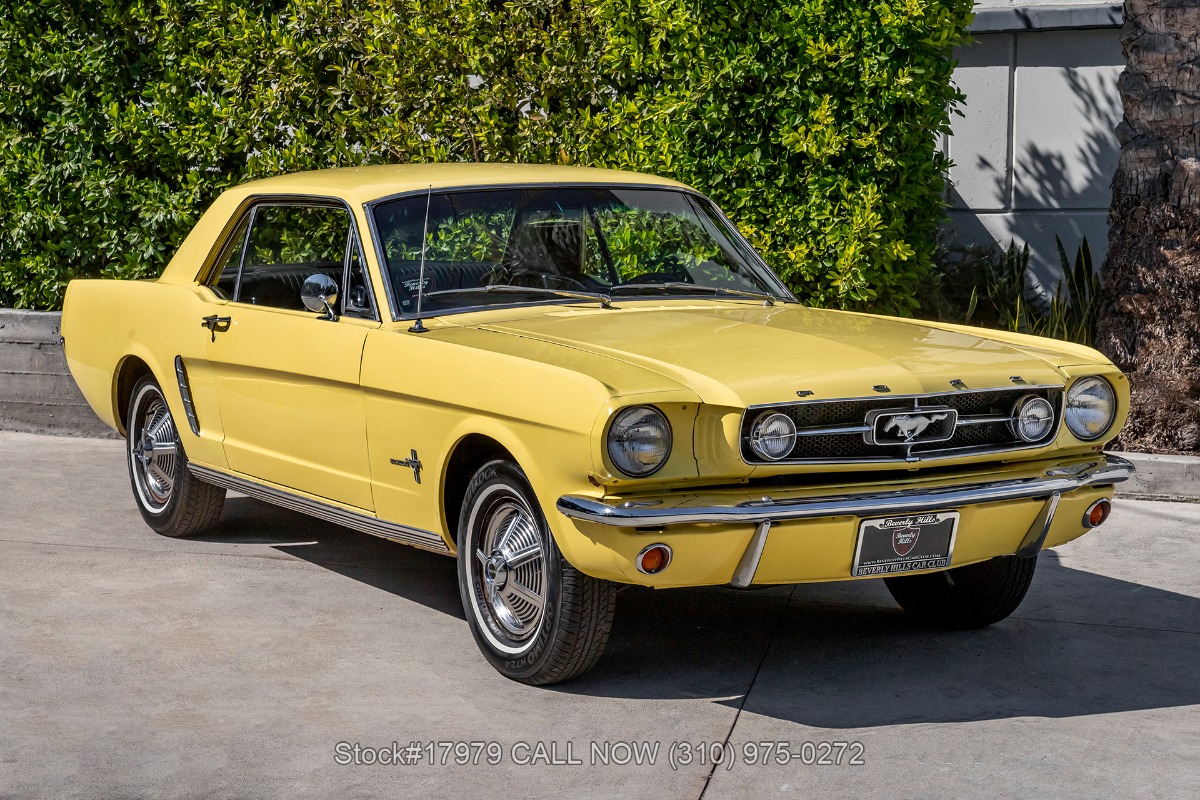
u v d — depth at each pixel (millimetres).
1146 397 8188
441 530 5141
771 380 4473
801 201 8391
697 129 8391
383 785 4066
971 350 5035
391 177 5977
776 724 4559
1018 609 5922
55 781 4074
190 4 9555
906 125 8188
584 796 3994
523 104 8945
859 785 4066
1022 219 11078
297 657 5207
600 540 4383
